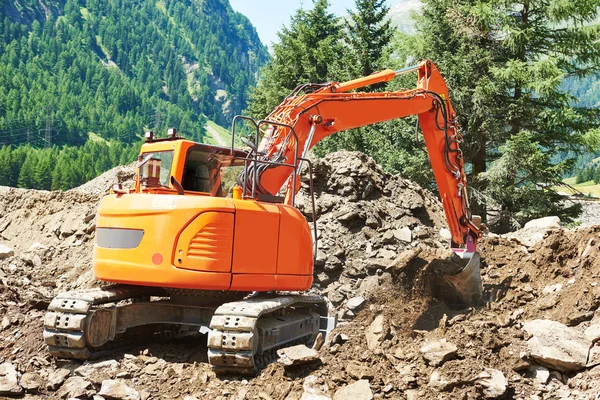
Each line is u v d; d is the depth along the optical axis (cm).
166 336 942
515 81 2484
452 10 2588
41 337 868
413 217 1296
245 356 713
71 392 724
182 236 764
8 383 737
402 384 699
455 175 988
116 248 796
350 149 2919
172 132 847
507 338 777
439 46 2702
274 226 812
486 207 2531
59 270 1327
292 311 899
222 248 765
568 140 2508
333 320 947
